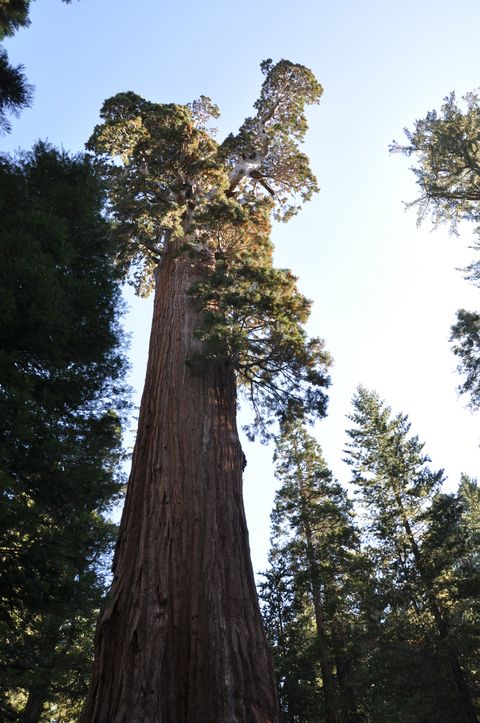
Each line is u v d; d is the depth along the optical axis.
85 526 7.77
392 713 17.47
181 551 7.23
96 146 15.63
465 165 16.84
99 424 9.19
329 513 20.09
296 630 18.70
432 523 19.70
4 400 6.56
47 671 11.84
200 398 9.55
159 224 14.00
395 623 17.91
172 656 6.18
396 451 22.23
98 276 10.09
